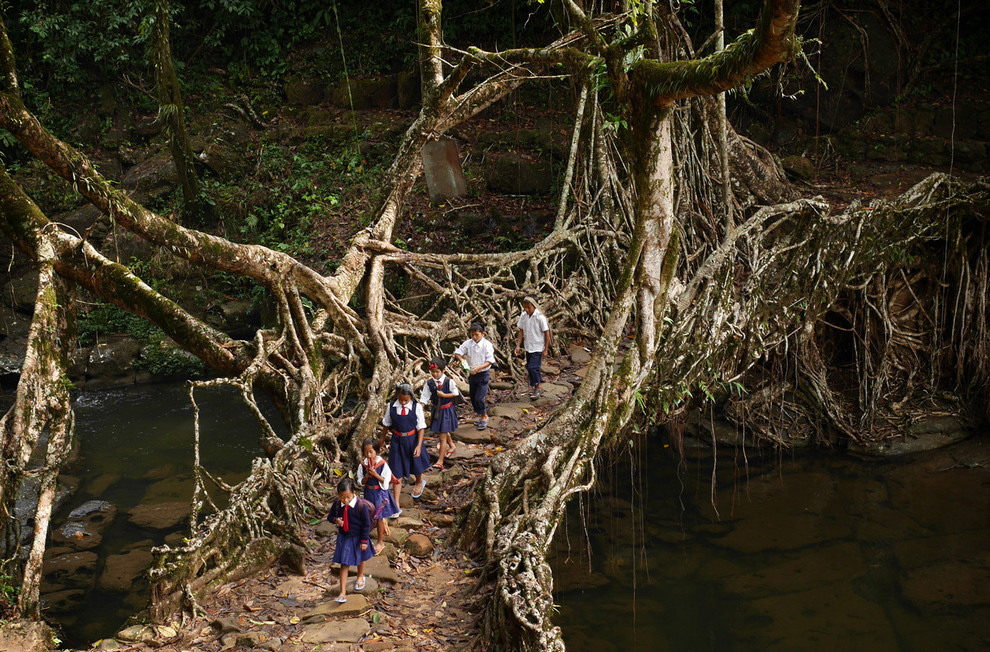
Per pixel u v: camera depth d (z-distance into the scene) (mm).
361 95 21469
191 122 20641
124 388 17219
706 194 14367
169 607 7004
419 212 18688
